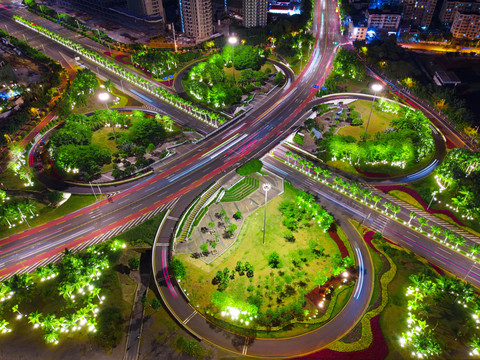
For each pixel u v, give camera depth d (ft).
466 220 547.08
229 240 522.88
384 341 405.80
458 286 431.84
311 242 504.43
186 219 557.33
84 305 443.73
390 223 550.77
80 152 631.56
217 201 588.50
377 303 443.73
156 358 394.93
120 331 421.59
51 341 401.29
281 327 422.00
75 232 541.34
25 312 438.81
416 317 427.74
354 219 557.33
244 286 462.60
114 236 532.32
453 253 505.25
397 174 636.89
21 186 618.44
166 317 435.53
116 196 600.80
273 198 592.60
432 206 573.33
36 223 558.97
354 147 649.20
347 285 464.65
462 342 403.34
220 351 400.88
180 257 501.56
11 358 396.98
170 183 622.13
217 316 434.30
